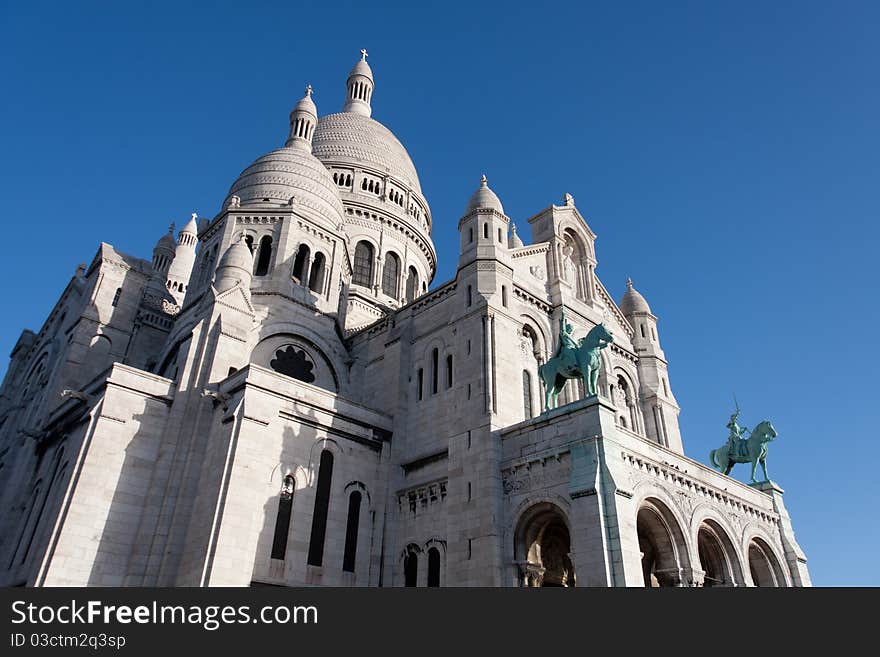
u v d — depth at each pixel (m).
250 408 31.92
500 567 28.47
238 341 37.34
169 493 31.97
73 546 28.81
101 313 46.66
